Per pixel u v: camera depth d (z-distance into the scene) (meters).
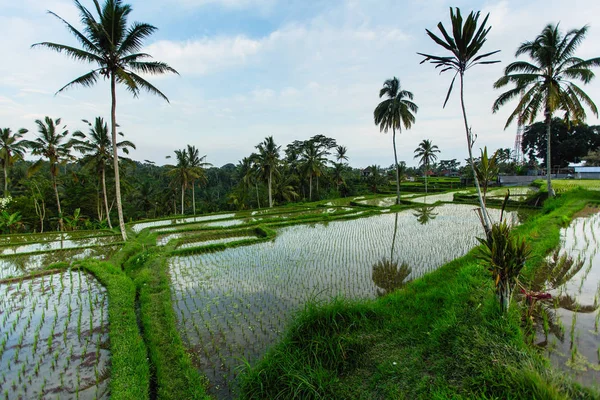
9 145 29.64
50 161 25.97
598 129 53.06
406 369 4.87
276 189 47.53
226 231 20.78
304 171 47.59
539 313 5.98
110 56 17.03
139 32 16.98
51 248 18.48
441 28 8.11
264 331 7.19
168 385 5.35
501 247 5.41
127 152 27.95
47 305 9.07
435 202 33.00
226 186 78.25
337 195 49.81
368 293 9.05
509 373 4.02
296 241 16.97
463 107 8.60
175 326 7.54
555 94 18.86
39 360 6.32
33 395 5.32
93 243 19.73
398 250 13.81
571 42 19.30
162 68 18.09
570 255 9.47
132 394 4.98
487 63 8.12
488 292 6.57
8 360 6.34
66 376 5.82
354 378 5.00
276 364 5.16
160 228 24.78
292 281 10.37
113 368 5.75
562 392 3.63
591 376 4.16
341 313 6.36
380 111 32.78
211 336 7.04
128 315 7.97
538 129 55.38
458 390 4.09
